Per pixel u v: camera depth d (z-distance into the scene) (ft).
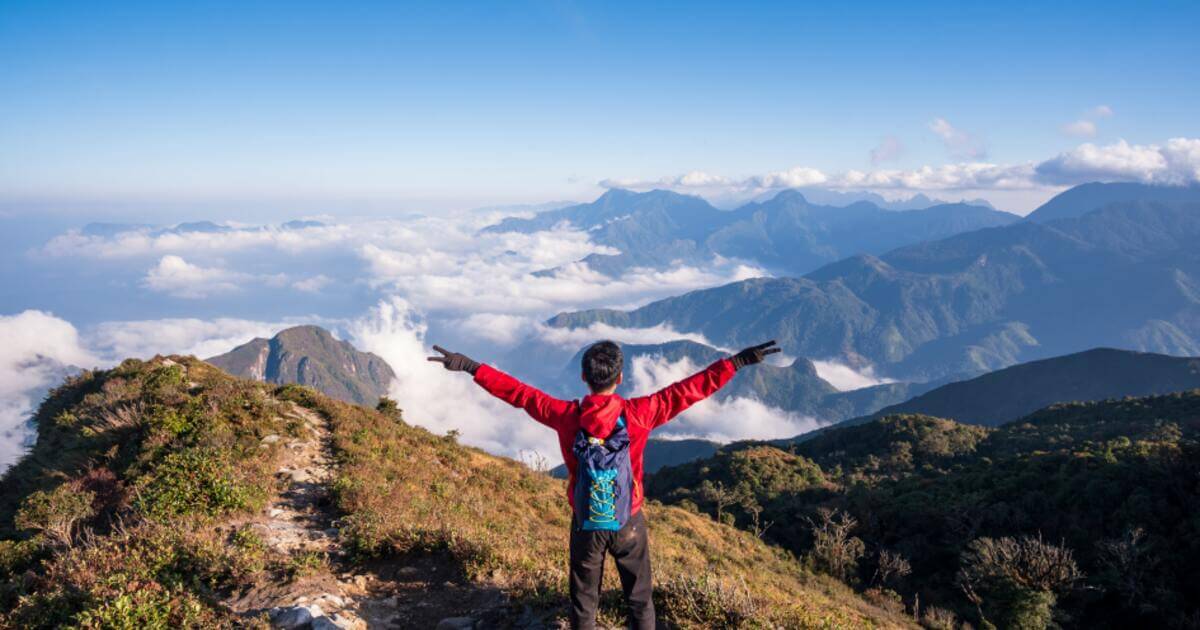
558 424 12.92
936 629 98.12
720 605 19.93
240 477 38.73
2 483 52.39
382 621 19.95
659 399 12.65
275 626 18.51
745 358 12.42
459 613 20.52
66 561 24.17
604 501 12.18
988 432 382.42
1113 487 148.77
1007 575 101.35
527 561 24.62
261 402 57.57
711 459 324.60
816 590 107.86
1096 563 127.24
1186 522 126.72
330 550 27.58
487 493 59.77
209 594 21.04
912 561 151.53
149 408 53.78
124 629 17.83
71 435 55.98
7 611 22.84
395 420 76.23
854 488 239.09
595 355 12.60
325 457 50.70
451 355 13.51
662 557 60.49
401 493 41.68
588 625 13.23
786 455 309.22
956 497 180.55
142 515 33.58
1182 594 111.14
